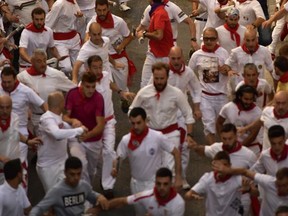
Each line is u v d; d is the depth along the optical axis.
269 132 19.28
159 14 25.97
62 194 18.75
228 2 27.75
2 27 27.81
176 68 23.00
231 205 19.30
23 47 25.78
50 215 18.95
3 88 21.84
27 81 23.05
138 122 19.67
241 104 21.86
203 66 24.56
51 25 27.23
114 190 23.67
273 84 26.62
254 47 24.41
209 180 19.09
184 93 23.31
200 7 28.47
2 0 28.73
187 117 21.69
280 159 19.44
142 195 18.59
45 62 23.03
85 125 21.59
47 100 21.78
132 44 33.12
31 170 24.50
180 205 18.52
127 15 35.44
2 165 20.75
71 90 21.52
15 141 20.75
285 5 27.73
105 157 22.25
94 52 24.28
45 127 20.55
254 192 19.33
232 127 19.80
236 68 24.75
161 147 20.08
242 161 19.94
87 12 29.08
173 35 27.41
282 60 23.03
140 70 31.00
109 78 23.20
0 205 18.73
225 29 26.00
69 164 18.55
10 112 20.48
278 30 30.38
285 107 20.77
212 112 24.66
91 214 19.53
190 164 24.91
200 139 26.22
